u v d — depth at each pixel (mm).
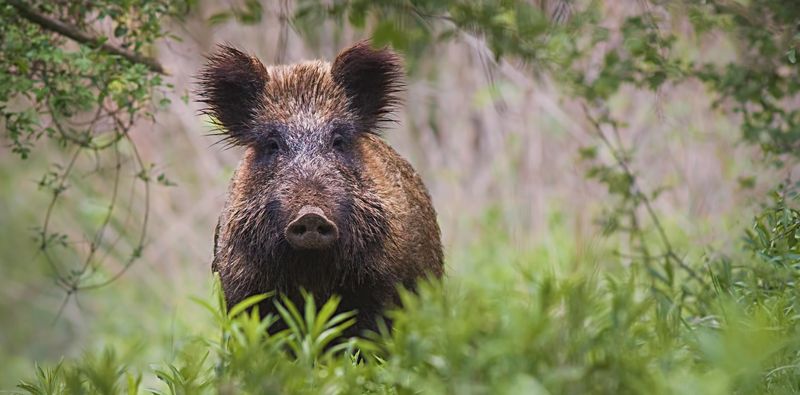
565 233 21016
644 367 7090
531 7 9445
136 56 13188
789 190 11672
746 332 7777
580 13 11414
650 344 8125
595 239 16859
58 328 27312
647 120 20094
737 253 13086
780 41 11297
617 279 12805
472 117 22969
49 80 12805
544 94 20703
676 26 14375
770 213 10438
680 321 9195
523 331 7352
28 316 28062
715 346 7402
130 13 13367
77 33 12852
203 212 23547
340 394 7977
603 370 7070
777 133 12375
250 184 11062
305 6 9602
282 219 10492
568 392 7047
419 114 23344
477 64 22719
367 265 10828
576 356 7301
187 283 23578
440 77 22938
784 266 9461
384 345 9461
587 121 20922
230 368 8297
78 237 25469
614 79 12375
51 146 23438
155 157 23281
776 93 12180
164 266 24281
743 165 18531
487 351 7270
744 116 12492
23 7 12391
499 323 7602
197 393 8438
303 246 10000
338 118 11188
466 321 7520
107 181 24047
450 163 23031
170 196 23875
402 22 9195
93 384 9062
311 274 10758
